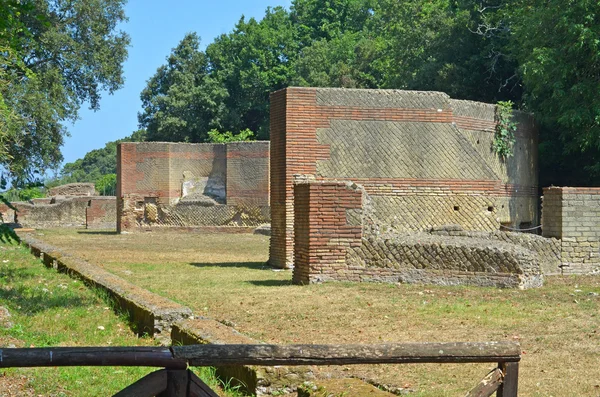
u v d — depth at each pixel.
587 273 19.03
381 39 60.34
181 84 70.56
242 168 43.34
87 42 44.78
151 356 3.58
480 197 21.69
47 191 58.00
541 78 25.73
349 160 20.94
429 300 14.02
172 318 10.74
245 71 69.62
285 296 14.65
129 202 43.31
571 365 8.73
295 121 20.67
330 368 8.35
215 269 20.67
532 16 27.38
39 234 40.53
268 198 42.84
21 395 7.04
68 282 16.67
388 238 16.78
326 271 16.81
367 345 4.00
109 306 13.22
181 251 28.11
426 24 43.91
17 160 35.75
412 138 21.38
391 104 21.27
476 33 37.00
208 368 8.64
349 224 16.88
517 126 25.27
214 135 65.69
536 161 26.88
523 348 9.70
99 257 24.75
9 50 19.69
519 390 7.57
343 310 12.84
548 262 18.81
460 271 16.22
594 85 25.08
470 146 21.72
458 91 36.03
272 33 72.75
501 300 14.05
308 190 16.80
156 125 71.25
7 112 23.80
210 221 43.56
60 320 11.68
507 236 18.88
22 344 9.33
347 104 20.98
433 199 21.39
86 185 59.00
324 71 64.50
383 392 6.54
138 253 26.80
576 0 24.92
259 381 7.53
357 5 78.12
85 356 3.47
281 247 20.98
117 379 7.94
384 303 13.63
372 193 21.06
